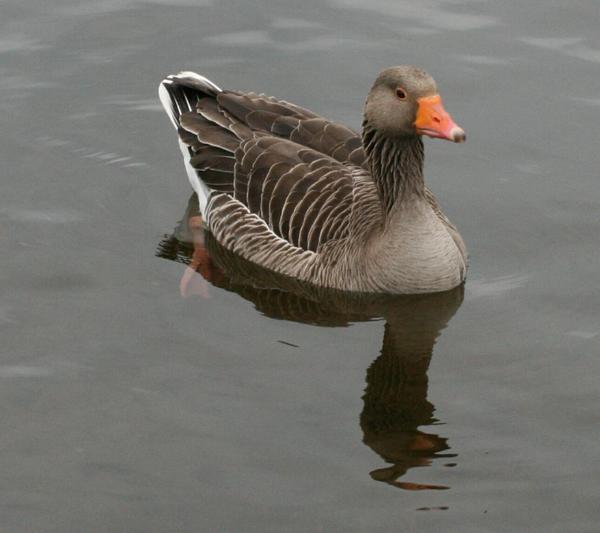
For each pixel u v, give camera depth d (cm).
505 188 1797
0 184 1806
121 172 1859
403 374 1410
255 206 1691
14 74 2044
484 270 1620
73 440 1299
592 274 1590
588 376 1391
